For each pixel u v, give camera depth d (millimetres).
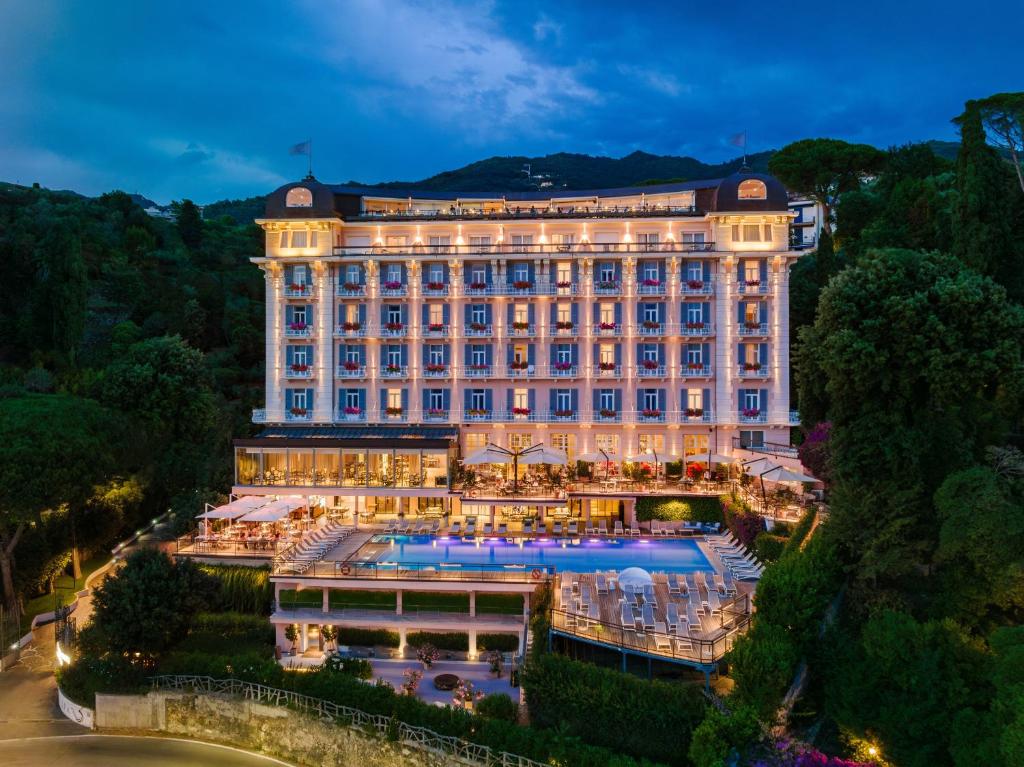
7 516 37875
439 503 48562
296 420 52312
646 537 43906
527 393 51875
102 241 81000
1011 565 25625
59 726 31625
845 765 23250
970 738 21875
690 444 51469
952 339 30188
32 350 62688
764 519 39375
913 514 30672
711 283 50656
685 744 24797
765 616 28406
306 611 34844
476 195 58750
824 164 70250
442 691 31172
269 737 29625
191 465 52000
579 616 30094
